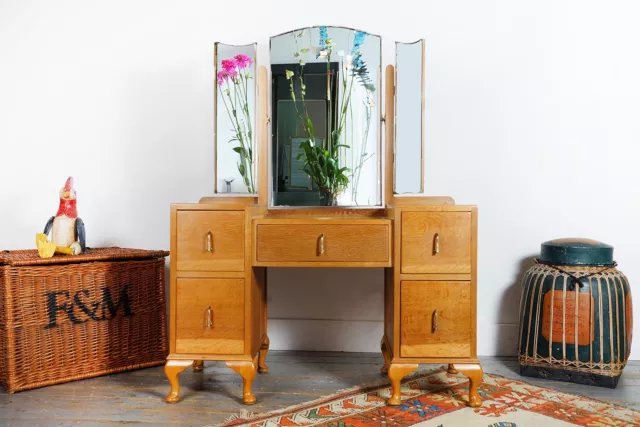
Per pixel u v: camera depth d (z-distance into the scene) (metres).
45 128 2.72
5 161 2.73
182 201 2.67
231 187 2.30
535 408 1.90
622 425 1.75
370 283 2.63
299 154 2.28
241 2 2.64
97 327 2.25
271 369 2.36
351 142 2.26
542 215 2.57
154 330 2.42
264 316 2.34
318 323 2.65
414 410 1.88
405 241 1.94
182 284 1.98
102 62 2.69
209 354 1.97
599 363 2.15
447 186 2.59
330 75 2.26
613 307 2.15
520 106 2.56
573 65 2.54
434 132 2.59
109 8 2.69
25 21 2.71
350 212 2.29
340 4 2.62
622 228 2.54
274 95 2.28
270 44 2.27
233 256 1.97
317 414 1.84
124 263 2.30
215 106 2.30
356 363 2.45
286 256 1.98
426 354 1.94
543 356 2.23
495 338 2.60
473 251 1.94
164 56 2.67
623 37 2.52
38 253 2.28
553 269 2.24
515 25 2.56
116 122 2.69
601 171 2.54
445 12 2.58
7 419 1.79
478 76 2.57
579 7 2.53
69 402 1.96
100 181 2.70
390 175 2.31
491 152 2.58
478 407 1.91
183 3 2.66
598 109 2.54
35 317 2.09
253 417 1.81
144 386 2.14
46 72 2.71
